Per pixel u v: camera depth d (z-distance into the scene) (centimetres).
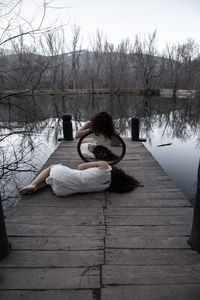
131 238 196
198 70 3288
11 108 470
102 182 276
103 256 174
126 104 2200
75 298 139
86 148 351
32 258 171
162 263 167
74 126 1101
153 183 314
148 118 1455
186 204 256
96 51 3619
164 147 772
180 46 3328
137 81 3653
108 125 321
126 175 310
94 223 218
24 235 199
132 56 3562
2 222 167
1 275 156
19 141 585
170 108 1933
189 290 144
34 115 591
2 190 411
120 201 262
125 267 163
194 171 533
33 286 147
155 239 194
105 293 142
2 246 168
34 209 244
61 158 430
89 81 3725
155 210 243
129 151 473
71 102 2327
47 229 208
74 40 3294
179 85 3497
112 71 3538
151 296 140
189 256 174
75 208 246
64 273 157
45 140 765
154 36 3381
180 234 202
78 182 267
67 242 190
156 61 3466
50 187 297
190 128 1157
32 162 530
